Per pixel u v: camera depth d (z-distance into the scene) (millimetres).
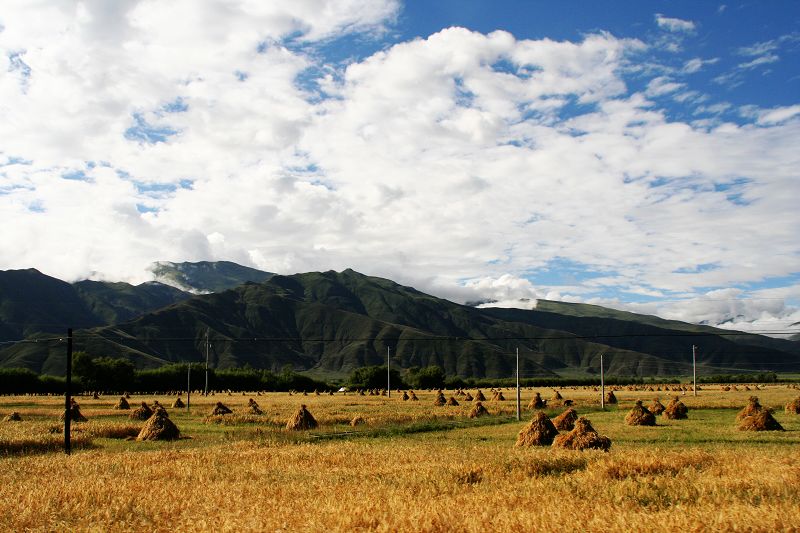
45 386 130500
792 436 39625
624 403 83938
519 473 22953
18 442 35188
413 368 188000
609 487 19297
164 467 26125
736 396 97750
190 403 88688
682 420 55406
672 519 14219
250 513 16609
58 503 18922
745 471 21891
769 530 13539
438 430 48156
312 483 21812
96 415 65188
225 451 32281
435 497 18766
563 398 99625
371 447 33625
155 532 15750
